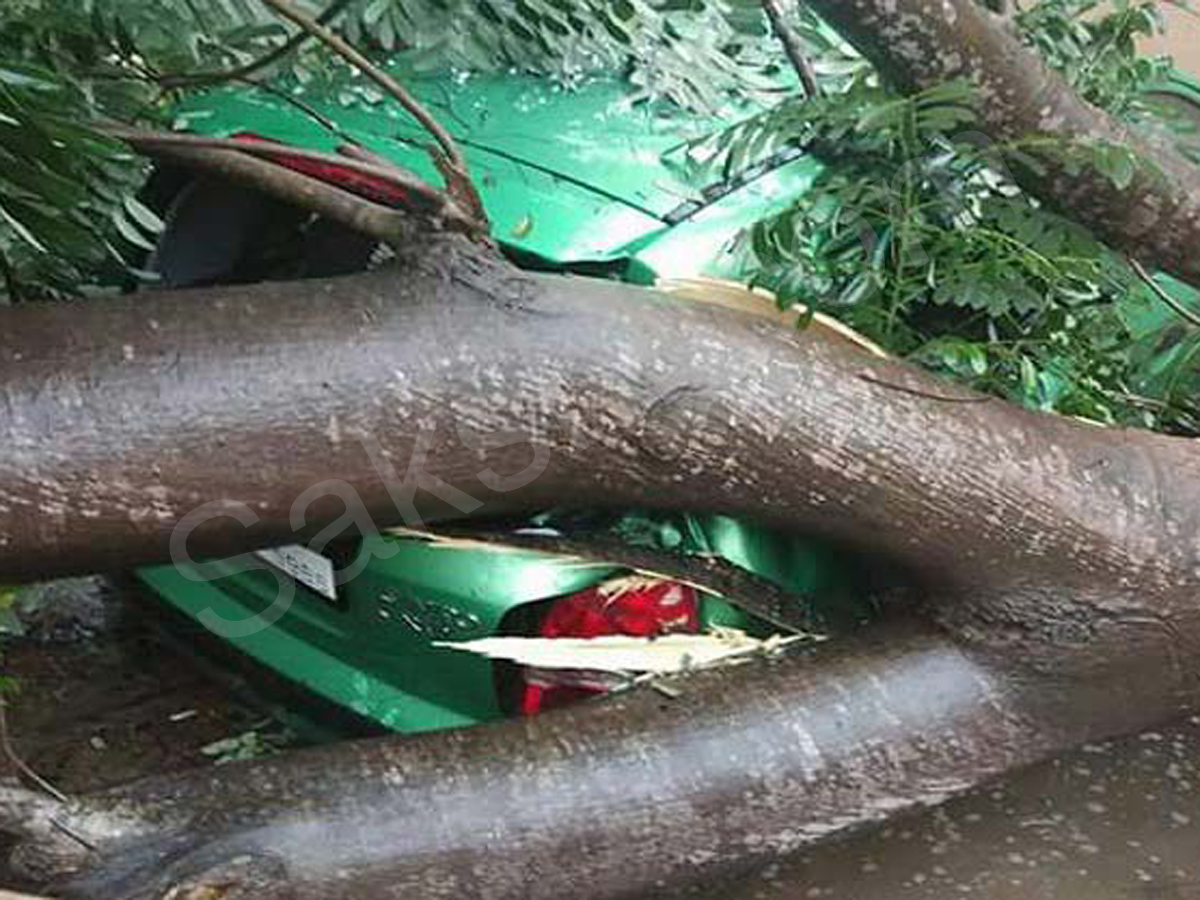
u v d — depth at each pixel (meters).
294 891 2.50
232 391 2.43
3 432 2.34
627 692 2.86
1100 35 3.70
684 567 3.09
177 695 3.66
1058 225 3.25
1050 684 2.98
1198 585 2.99
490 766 2.66
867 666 2.93
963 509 2.84
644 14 3.51
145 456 2.39
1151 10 3.69
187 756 3.47
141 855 2.47
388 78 2.60
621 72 3.68
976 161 3.26
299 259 3.43
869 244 3.27
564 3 3.51
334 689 3.22
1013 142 3.15
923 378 2.91
